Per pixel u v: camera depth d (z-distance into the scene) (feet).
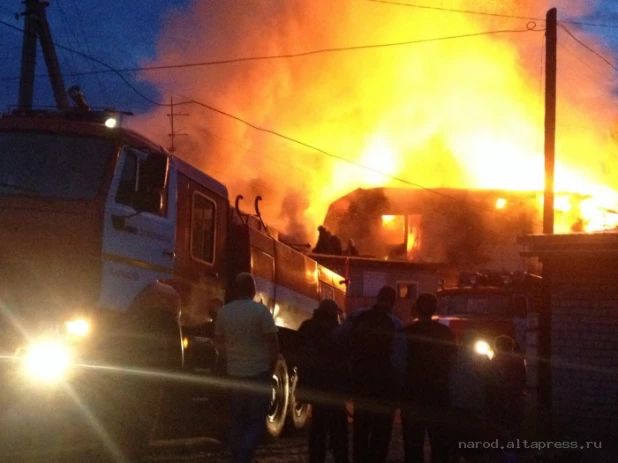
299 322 52.21
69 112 34.45
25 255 29.91
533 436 44.70
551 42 71.15
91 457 32.96
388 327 29.66
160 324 34.88
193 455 36.50
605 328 45.62
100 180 31.37
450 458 29.86
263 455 38.34
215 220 40.93
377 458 29.89
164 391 36.47
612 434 44.80
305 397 31.48
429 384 29.30
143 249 33.68
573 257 45.60
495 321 75.20
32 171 31.50
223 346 29.96
